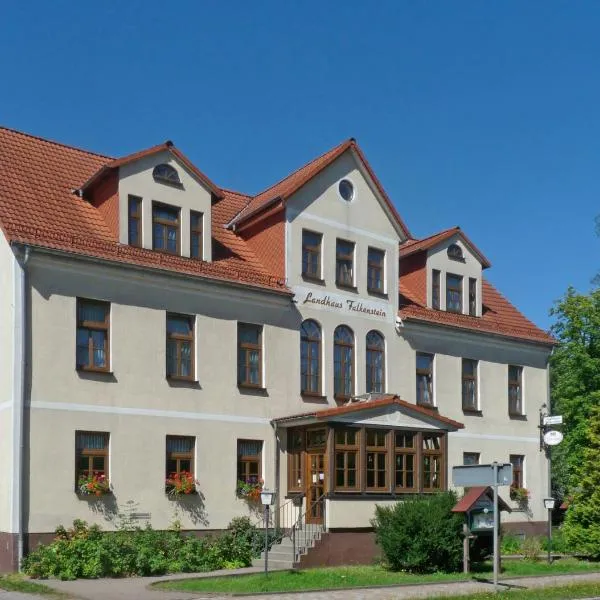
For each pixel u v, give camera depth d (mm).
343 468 26625
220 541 25141
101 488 23703
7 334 23312
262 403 27828
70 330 23828
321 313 29719
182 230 26891
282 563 24656
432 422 28875
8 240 23109
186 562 23641
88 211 26266
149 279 25531
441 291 34250
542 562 28016
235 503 26750
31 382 22984
